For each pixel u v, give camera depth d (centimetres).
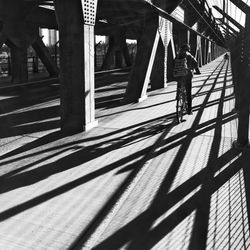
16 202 423
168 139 695
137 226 367
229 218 382
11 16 1498
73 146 655
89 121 780
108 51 2773
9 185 475
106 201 427
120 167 543
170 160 571
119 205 412
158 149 628
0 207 409
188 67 862
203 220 378
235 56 1053
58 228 364
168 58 1800
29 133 758
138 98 1177
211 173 514
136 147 645
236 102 949
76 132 758
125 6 1250
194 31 2392
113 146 652
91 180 493
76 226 369
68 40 730
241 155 591
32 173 519
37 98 1328
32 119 917
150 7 1173
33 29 1684
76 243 338
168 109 1027
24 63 1638
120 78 2302
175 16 1731
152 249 326
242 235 348
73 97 753
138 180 489
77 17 718
